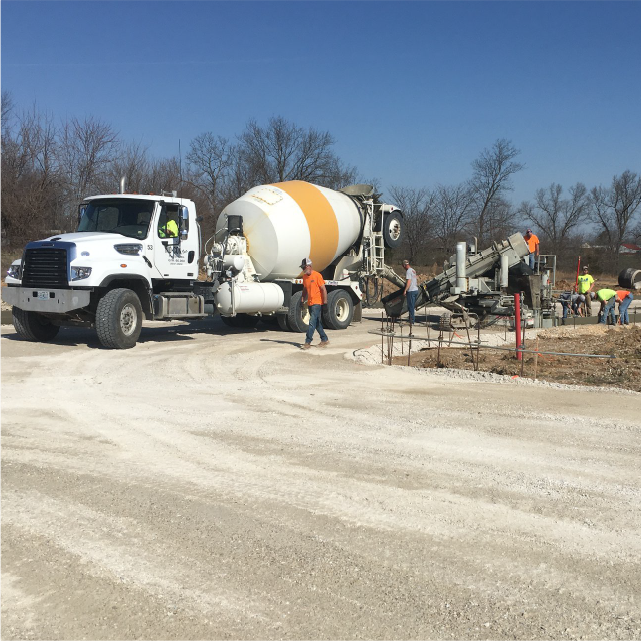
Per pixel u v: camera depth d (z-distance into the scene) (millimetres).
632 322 20203
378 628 3281
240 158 47812
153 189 37188
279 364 11250
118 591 3625
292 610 3439
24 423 7121
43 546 4160
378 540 4254
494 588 3654
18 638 3201
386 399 8438
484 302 17984
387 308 18984
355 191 18906
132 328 13242
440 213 57969
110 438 6559
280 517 4613
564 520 4566
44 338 14086
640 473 5551
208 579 3754
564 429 6941
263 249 15914
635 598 3557
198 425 7086
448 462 5836
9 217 32062
